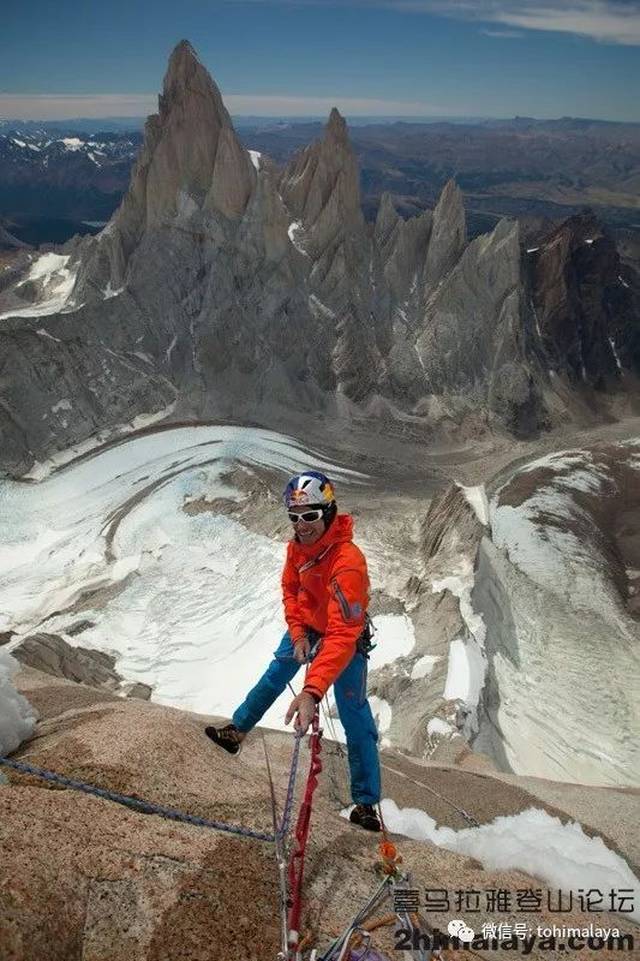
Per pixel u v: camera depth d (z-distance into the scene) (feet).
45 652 140.87
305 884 14.26
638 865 23.80
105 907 12.42
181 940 12.31
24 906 11.50
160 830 14.49
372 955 11.87
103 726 19.17
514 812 26.27
